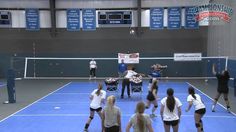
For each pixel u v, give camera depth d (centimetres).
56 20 3055
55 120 1220
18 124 1153
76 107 1495
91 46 3061
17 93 1984
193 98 955
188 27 2952
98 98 1020
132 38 3031
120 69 2620
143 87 2261
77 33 3056
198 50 2989
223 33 2403
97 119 1233
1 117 1275
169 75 2986
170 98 820
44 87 2308
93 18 3014
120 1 3006
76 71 3055
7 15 3022
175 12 2948
